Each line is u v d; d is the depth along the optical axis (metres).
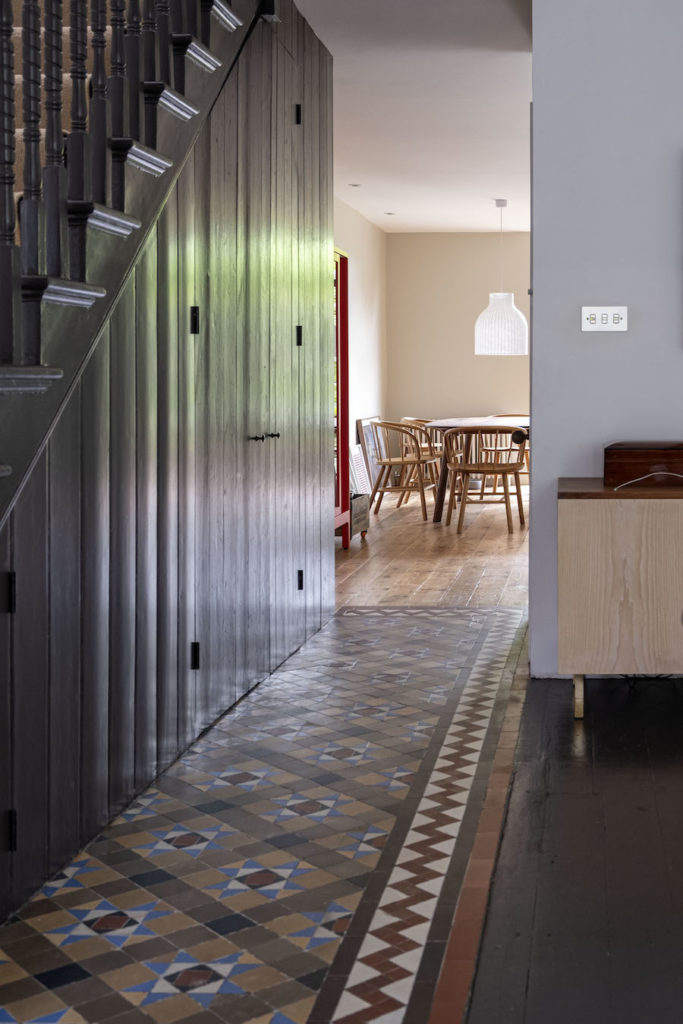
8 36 2.41
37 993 2.15
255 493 4.43
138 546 3.19
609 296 4.34
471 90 6.55
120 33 3.07
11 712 2.46
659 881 2.58
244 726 3.91
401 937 2.36
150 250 3.23
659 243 4.30
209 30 3.73
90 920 2.46
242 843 2.89
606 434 4.39
